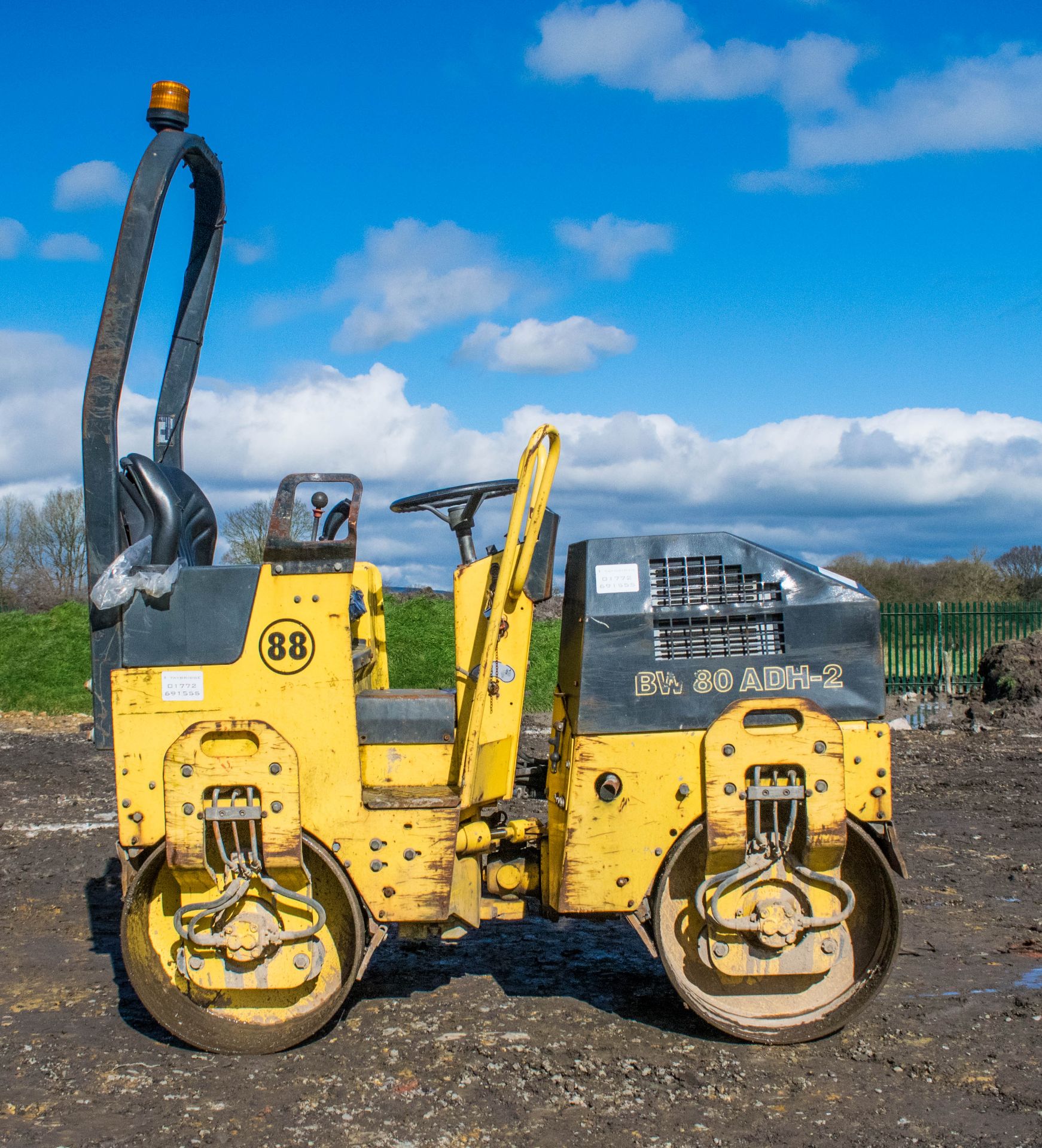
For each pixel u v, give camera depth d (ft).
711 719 12.50
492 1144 10.33
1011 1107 11.07
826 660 12.59
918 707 49.96
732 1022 12.74
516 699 13.29
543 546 13.25
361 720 12.95
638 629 12.47
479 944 17.04
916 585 83.35
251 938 12.10
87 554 12.40
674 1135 10.49
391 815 12.15
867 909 12.93
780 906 12.42
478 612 13.14
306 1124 10.73
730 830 12.27
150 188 12.47
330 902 12.72
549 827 13.39
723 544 12.66
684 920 12.89
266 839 11.92
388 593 44.27
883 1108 11.06
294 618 12.14
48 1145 10.32
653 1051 12.53
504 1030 13.21
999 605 55.21
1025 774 34.22
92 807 29.43
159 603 12.12
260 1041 12.45
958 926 18.06
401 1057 12.35
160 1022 12.41
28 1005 14.40
